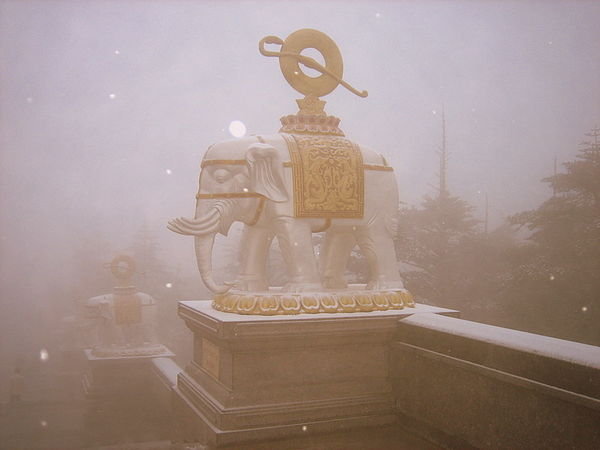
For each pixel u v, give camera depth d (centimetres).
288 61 564
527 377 360
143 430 950
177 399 568
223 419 434
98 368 1115
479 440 398
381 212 544
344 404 472
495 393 386
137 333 1249
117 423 987
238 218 525
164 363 1087
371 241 540
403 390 482
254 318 459
